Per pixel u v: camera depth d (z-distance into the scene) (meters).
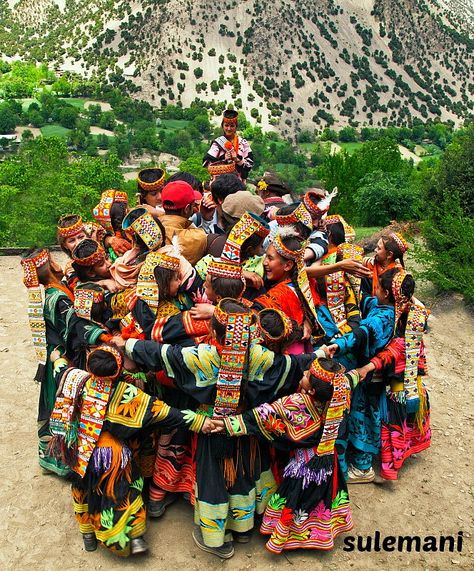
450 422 5.85
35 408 5.79
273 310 4.00
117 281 4.49
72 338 4.37
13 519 4.43
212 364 3.83
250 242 4.03
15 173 43.75
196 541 4.18
